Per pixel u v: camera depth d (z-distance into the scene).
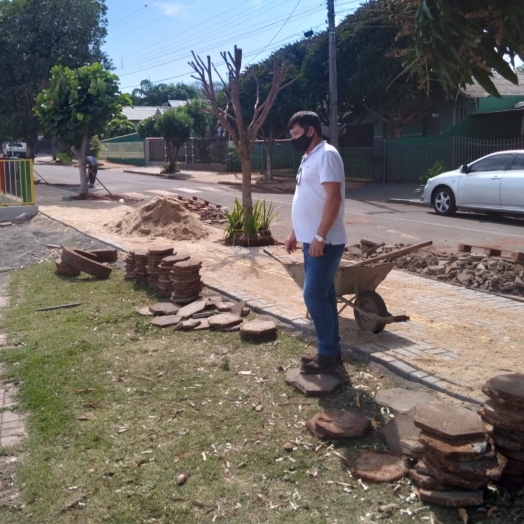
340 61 25.06
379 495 3.52
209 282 8.34
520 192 14.15
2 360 5.94
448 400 4.56
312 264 4.92
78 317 7.11
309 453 3.99
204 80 11.50
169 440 4.22
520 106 23.86
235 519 3.39
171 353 5.80
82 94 20.17
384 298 7.54
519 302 7.38
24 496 3.68
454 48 3.35
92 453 4.09
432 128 28.00
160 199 12.74
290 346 5.84
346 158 28.22
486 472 3.31
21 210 16.66
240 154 11.36
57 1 31.14
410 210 17.69
